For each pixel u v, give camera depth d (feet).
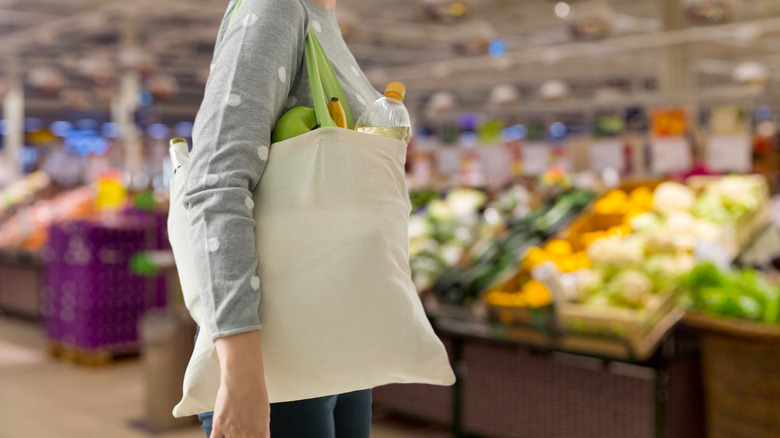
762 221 13.66
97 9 37.99
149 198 20.24
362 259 3.25
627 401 10.52
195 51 49.65
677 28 33.73
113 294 19.66
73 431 13.85
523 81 64.34
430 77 59.77
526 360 11.79
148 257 14.37
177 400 14.11
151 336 14.08
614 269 11.43
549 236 14.38
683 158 20.77
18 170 48.49
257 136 3.15
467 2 25.02
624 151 22.72
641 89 67.56
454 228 15.79
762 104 73.15
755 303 9.59
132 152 39.52
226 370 2.98
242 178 3.09
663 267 11.10
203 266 3.04
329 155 3.26
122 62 38.91
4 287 27.91
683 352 10.52
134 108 43.80
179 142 3.74
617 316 10.15
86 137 62.28
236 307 2.99
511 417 12.01
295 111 3.41
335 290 3.21
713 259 10.98
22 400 16.07
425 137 68.49
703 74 63.77
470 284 12.71
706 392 9.90
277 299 3.19
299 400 3.60
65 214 25.76
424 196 17.89
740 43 46.80
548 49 48.21
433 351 3.40
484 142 34.14
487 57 50.65
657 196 14.02
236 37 3.28
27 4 37.22
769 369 9.07
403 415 13.74
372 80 59.16
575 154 23.26
